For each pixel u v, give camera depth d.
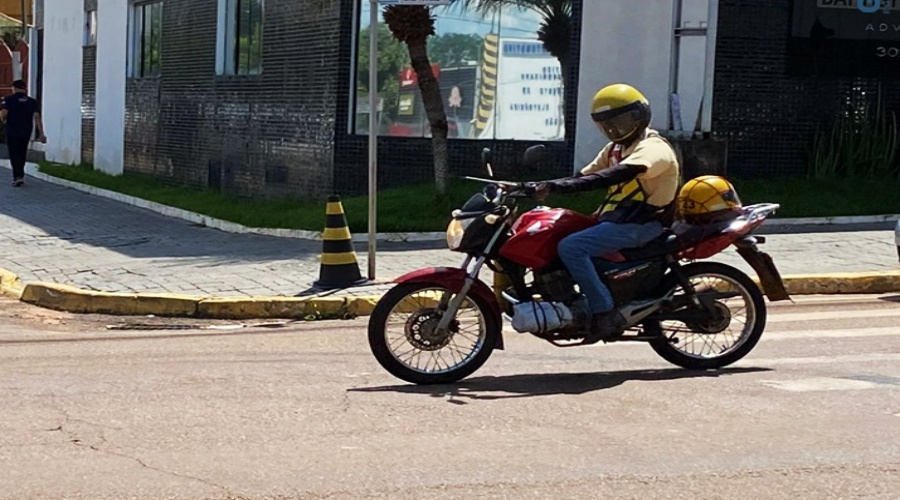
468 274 7.92
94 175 25.47
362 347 9.88
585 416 7.15
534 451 6.36
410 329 7.98
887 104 18.64
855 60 18.44
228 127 20.98
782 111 18.30
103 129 26.98
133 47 25.44
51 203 21.45
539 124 18.20
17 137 24.00
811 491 5.72
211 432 6.74
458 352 8.52
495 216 7.81
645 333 8.27
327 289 12.40
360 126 18.09
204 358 9.29
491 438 6.63
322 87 18.20
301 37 18.75
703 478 5.90
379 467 6.06
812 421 7.01
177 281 13.07
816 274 12.91
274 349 9.78
